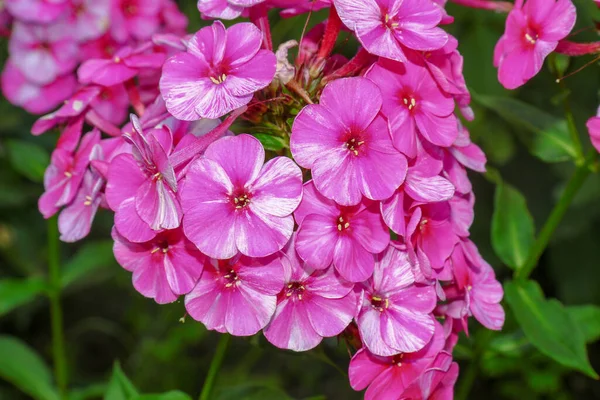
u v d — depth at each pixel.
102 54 0.58
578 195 0.66
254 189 0.44
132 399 0.50
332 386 0.77
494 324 0.48
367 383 0.46
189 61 0.45
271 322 0.45
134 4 0.58
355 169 0.44
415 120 0.45
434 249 0.46
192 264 0.45
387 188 0.44
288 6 0.48
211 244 0.44
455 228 0.47
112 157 0.46
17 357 0.62
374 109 0.44
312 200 0.44
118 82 0.49
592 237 0.72
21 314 0.79
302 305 0.45
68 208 0.48
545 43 0.48
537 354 0.55
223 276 0.45
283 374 0.78
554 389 0.66
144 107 0.52
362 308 0.45
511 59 0.49
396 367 0.46
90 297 0.83
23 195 0.70
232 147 0.44
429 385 0.45
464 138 0.47
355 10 0.45
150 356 0.71
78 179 0.48
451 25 0.64
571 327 0.52
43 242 0.75
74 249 0.79
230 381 0.74
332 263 0.44
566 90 0.53
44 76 0.57
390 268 0.45
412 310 0.45
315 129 0.44
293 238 0.44
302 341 0.45
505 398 0.76
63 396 0.61
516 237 0.55
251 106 0.46
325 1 0.46
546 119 0.55
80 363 0.79
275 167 0.44
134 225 0.45
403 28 0.45
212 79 0.45
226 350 0.51
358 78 0.44
